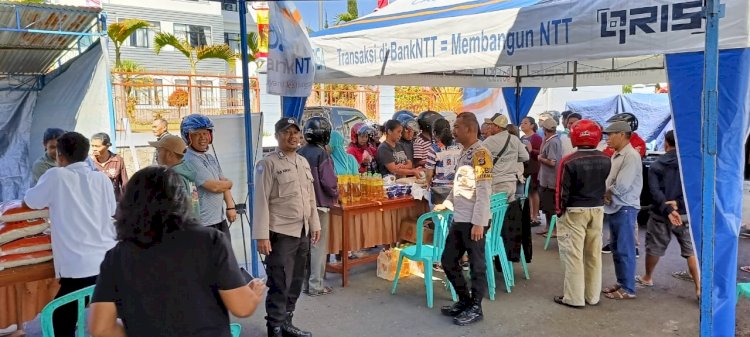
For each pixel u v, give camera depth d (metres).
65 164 3.24
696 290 4.64
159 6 19.55
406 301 4.72
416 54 4.77
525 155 5.39
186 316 1.77
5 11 7.14
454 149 5.27
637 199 4.63
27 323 4.20
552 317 4.30
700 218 3.36
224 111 15.72
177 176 1.85
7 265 3.05
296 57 4.77
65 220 3.13
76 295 2.54
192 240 1.80
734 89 3.18
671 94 3.40
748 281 5.13
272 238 3.72
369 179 5.23
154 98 14.87
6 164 9.44
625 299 4.68
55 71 9.38
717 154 3.24
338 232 5.14
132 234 1.75
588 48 3.70
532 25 3.99
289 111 5.65
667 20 3.29
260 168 3.66
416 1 5.98
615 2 3.53
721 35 3.13
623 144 4.62
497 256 5.22
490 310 4.47
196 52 17.86
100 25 7.92
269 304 3.75
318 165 4.57
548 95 14.24
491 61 4.27
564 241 4.48
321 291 4.91
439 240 4.56
